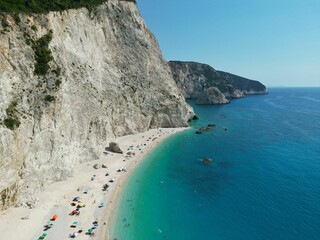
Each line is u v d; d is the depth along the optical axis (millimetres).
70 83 59562
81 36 71375
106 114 77625
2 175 36125
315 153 73438
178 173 60219
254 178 56625
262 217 41562
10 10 45594
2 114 38094
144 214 42781
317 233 37031
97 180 52531
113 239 36250
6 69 41438
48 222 37844
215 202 46844
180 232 38406
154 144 81625
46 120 47188
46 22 53844
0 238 33281
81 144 60031
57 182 49312
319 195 47906
